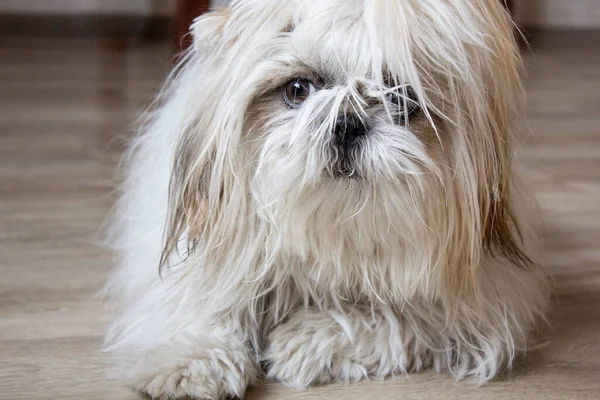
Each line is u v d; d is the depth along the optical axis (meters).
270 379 1.48
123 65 4.18
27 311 1.72
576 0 5.39
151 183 1.69
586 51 4.95
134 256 1.71
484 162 1.39
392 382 1.49
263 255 1.45
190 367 1.39
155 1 4.85
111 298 1.78
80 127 3.12
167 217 1.53
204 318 1.52
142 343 1.52
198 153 1.44
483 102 1.36
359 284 1.49
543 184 2.58
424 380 1.50
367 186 1.32
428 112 1.30
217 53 1.41
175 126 1.59
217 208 1.42
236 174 1.38
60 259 1.98
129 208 1.84
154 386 1.37
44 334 1.62
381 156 1.29
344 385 1.47
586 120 3.43
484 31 1.36
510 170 1.55
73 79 3.87
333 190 1.32
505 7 1.50
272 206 1.37
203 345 1.45
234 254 1.45
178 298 1.55
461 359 1.55
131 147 2.03
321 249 1.40
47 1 4.79
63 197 2.39
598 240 2.17
